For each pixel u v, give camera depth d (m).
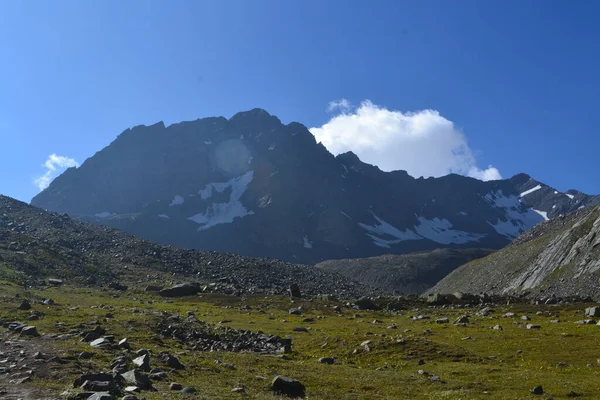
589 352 42.62
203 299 93.75
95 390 20.88
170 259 141.38
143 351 30.95
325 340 51.06
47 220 148.50
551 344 46.81
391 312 90.25
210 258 154.75
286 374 32.22
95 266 113.50
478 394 28.69
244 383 27.55
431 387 30.70
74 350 29.48
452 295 107.81
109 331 40.09
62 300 65.50
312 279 162.75
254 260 170.12
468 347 47.69
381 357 43.69
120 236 154.75
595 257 163.62
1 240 106.56
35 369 24.36
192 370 29.27
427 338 53.06
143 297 89.62
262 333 52.69
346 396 27.16
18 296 59.84
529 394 28.61
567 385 30.98
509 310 84.31
